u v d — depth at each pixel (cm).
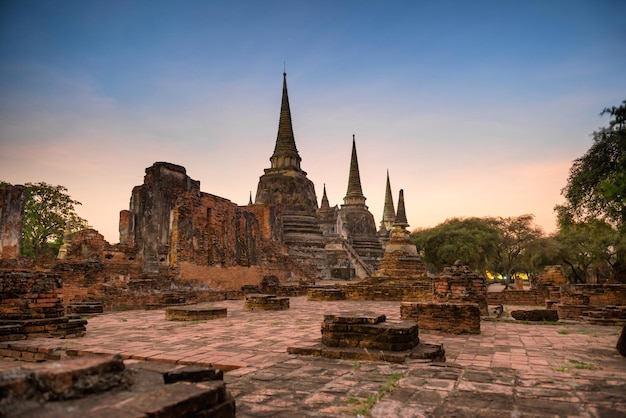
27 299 1072
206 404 399
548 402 535
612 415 489
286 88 5672
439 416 491
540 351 914
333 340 847
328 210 6031
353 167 7119
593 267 6028
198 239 2711
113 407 354
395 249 3462
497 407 518
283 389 603
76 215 3466
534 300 2414
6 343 937
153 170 2702
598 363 782
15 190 2052
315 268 4797
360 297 2633
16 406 329
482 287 1548
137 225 2614
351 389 598
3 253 1973
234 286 3017
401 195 3631
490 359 830
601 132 1883
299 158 5512
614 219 2017
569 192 2112
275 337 1069
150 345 957
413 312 1201
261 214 4062
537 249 5228
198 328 1254
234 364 757
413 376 659
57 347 898
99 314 1719
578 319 1549
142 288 2183
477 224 5597
